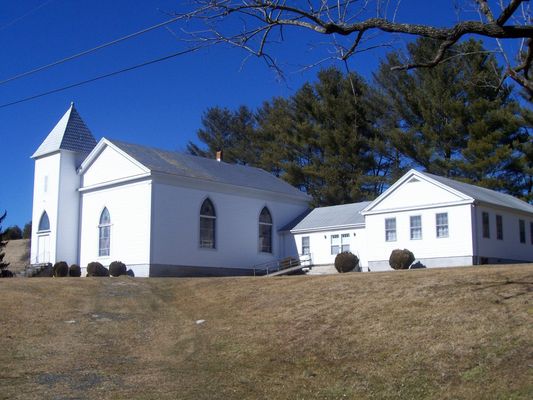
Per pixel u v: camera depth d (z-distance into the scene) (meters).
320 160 58.62
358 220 41.09
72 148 42.84
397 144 50.69
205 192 40.16
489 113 46.31
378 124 53.84
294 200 46.91
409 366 13.13
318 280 24.17
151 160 39.28
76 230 42.16
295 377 13.34
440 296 18.14
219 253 40.44
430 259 35.34
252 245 42.91
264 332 17.08
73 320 19.81
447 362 13.00
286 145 60.62
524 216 39.88
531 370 11.88
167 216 37.69
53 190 42.22
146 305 23.02
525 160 46.78
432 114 48.97
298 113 58.16
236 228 41.91
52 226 41.75
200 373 13.87
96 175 41.34
